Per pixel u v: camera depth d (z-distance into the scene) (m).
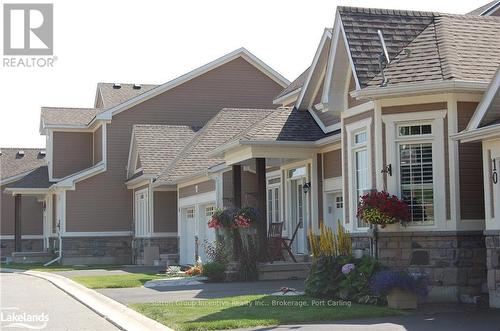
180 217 33.91
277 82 42.53
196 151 33.16
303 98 24.16
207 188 29.78
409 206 16.08
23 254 42.38
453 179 15.69
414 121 16.12
